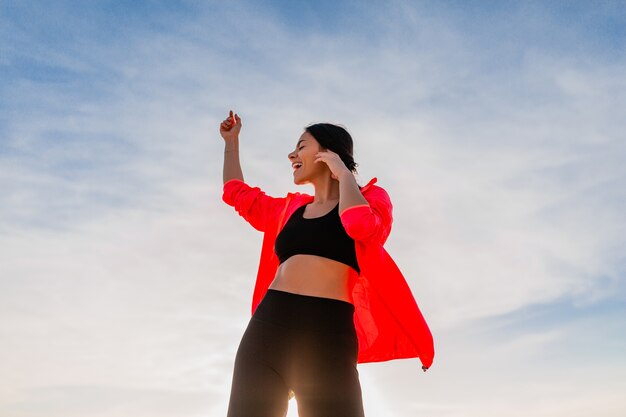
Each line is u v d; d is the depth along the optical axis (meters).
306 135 2.94
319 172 2.87
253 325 2.51
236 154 3.38
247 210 3.11
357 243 2.61
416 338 2.68
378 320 2.78
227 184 3.24
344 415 2.34
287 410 2.45
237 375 2.42
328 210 2.70
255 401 2.35
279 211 3.01
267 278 2.91
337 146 2.89
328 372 2.38
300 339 2.42
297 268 2.56
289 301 2.49
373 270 2.65
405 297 2.68
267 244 2.96
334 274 2.56
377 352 2.81
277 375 2.40
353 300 2.80
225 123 3.47
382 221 2.65
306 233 2.61
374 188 2.81
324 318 2.45
